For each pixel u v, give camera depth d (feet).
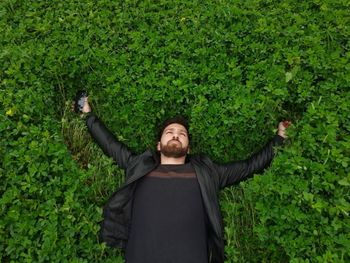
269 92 13.88
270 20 16.33
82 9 18.20
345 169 11.68
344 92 13.48
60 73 15.65
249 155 14.32
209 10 17.30
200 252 11.50
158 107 14.56
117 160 13.73
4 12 18.17
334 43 15.23
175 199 11.95
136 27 17.24
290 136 12.82
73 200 12.07
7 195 11.79
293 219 11.05
